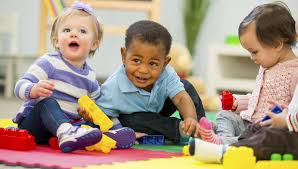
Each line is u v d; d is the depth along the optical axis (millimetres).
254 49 1979
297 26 2109
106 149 1925
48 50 4750
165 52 2129
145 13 5602
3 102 4406
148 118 2215
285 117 1704
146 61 2115
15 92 2037
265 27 1938
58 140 1930
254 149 1636
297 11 5164
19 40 5602
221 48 4645
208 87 4711
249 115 2055
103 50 5676
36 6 5582
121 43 5672
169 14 5652
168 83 2217
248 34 1972
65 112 2111
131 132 2053
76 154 1858
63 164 1667
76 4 2215
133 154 1912
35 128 2027
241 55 4594
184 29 5590
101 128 2008
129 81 2191
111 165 1667
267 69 2021
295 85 1947
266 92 2010
